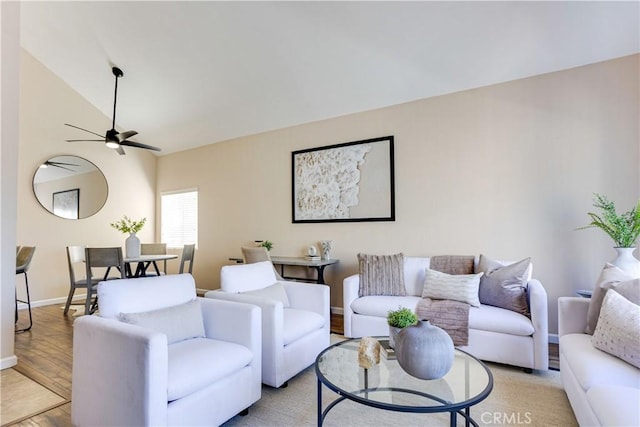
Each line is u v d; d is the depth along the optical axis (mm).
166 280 2244
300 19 3289
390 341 2006
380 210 4168
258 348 2102
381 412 2053
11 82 2877
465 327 2711
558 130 3275
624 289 1931
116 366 1584
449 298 2969
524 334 2549
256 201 5250
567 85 3248
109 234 5836
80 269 5465
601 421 1290
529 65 3295
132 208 6211
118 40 4094
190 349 1904
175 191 6309
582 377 1638
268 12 3299
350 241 4387
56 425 1955
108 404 1622
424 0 2855
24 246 4465
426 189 3896
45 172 5082
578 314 2199
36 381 2502
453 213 3738
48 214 5113
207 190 5863
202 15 3482
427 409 1404
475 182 3637
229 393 1855
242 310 2098
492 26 2965
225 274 2689
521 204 3414
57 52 4684
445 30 3080
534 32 2947
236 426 1910
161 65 4316
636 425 1171
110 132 4402
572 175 3209
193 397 1653
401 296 3324
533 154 3377
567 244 3213
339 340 3346
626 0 2578
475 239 3619
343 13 3121
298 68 3893
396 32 3193
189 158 6145
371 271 3455
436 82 3697
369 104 4211
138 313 1942
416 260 3533
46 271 5070
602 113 3109
